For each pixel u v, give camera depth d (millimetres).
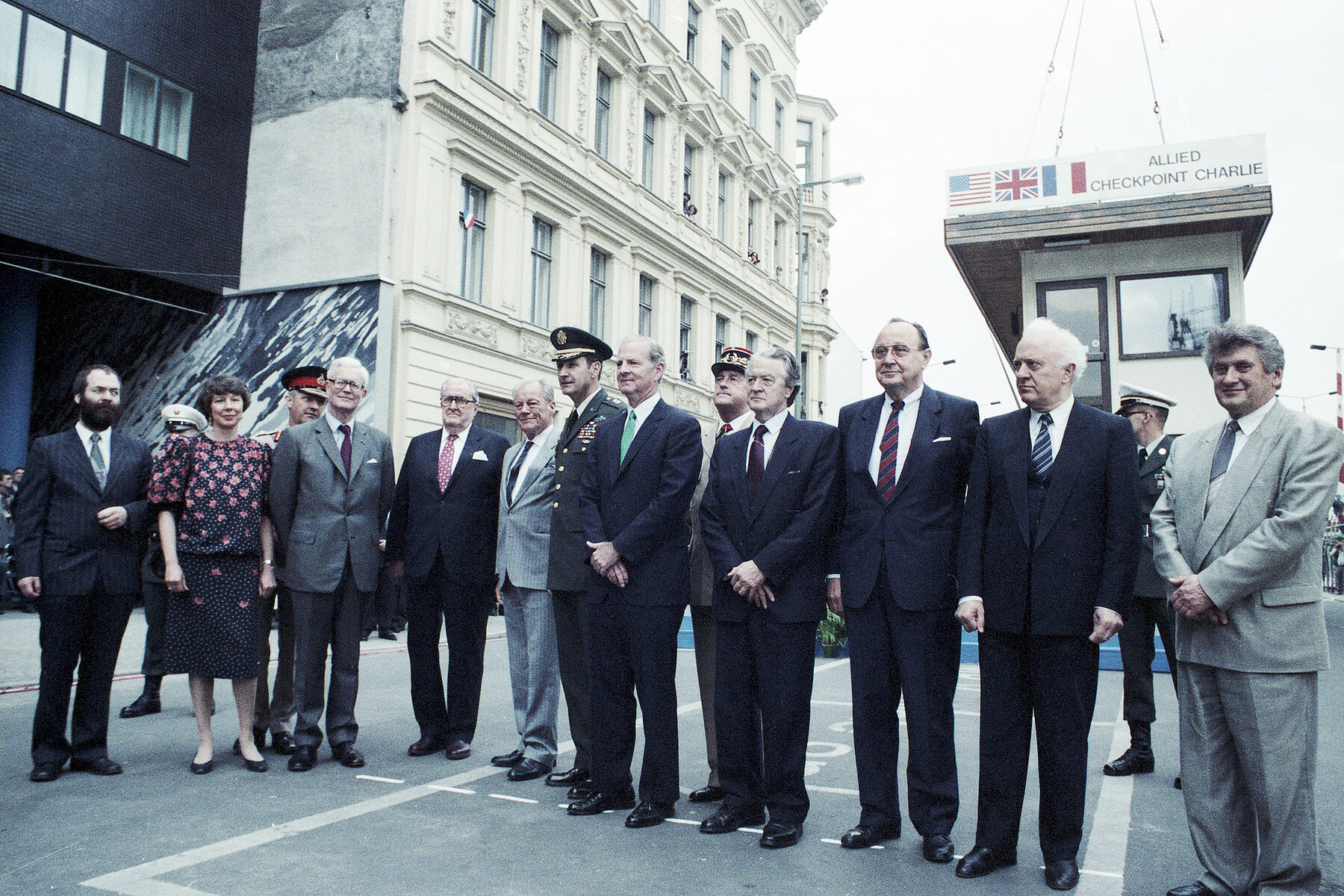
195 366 16531
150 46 15305
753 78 28375
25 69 13664
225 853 3619
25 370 15195
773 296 28922
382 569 5695
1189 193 11688
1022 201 12406
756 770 4180
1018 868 3629
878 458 3963
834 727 6516
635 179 21156
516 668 5219
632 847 3787
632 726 4379
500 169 16719
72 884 3281
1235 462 3328
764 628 3967
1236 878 3268
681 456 4273
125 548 4961
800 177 32500
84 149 14398
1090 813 4406
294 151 16203
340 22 16062
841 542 3998
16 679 7680
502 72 17031
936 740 3760
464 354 16031
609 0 20391
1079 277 12758
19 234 13586
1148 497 5520
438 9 15570
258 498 5082
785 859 3676
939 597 3768
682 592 4273
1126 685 5273
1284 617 3168
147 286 15883
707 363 24656
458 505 5449
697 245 24141
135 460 5055
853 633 3916
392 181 15297
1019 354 3666
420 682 5438
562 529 4754
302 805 4309
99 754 4895
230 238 16328
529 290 17625
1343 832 4145
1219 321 12109
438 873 3434
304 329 15531
